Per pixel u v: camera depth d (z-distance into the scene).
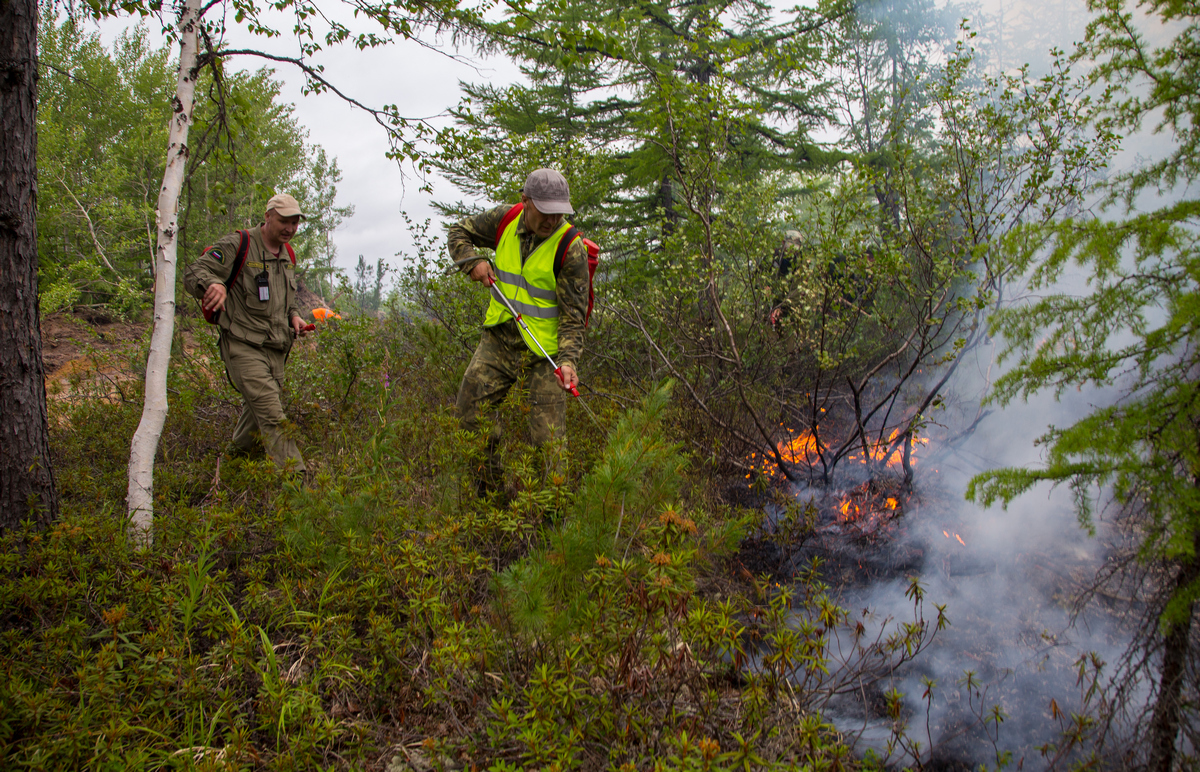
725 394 4.80
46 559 2.52
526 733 1.73
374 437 3.77
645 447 2.40
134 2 3.58
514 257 3.50
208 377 5.60
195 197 11.92
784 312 5.09
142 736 1.97
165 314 3.21
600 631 2.04
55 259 11.59
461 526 2.49
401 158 4.17
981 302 3.59
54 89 13.16
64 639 2.12
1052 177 3.77
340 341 5.68
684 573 1.93
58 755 1.80
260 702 2.08
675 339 5.29
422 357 6.04
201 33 3.49
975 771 2.14
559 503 2.54
